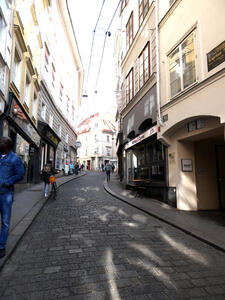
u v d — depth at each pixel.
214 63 5.51
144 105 9.98
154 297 2.39
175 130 7.56
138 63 11.12
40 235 4.42
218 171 7.82
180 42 7.19
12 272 2.90
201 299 2.38
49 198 8.92
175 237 4.50
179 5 7.18
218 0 5.48
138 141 10.83
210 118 6.09
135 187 10.58
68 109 25.88
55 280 2.71
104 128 50.03
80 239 4.20
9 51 7.70
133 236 4.45
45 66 16.00
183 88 6.92
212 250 3.81
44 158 16.11
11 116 8.09
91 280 2.72
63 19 21.61
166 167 8.20
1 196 3.30
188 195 7.25
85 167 51.94
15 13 8.54
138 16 11.29
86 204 7.86
